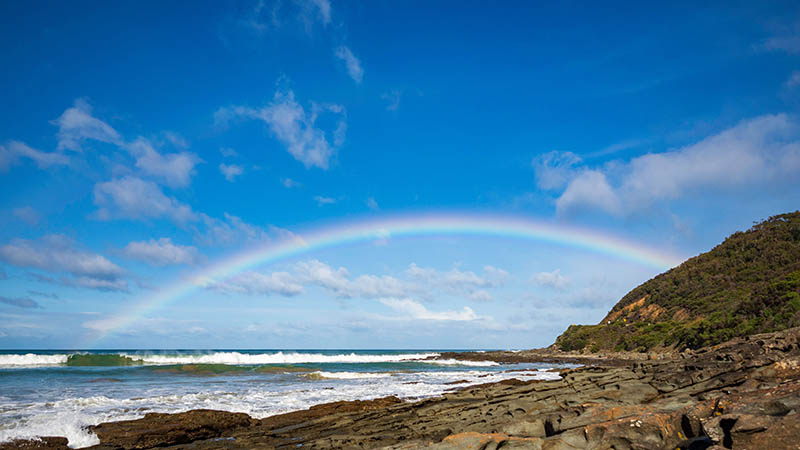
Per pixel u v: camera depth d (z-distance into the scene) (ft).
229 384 107.86
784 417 25.50
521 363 251.60
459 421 53.36
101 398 75.10
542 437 38.42
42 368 143.95
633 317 329.31
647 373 72.02
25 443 48.55
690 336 221.25
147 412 65.77
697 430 31.53
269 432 57.26
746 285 267.18
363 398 84.38
